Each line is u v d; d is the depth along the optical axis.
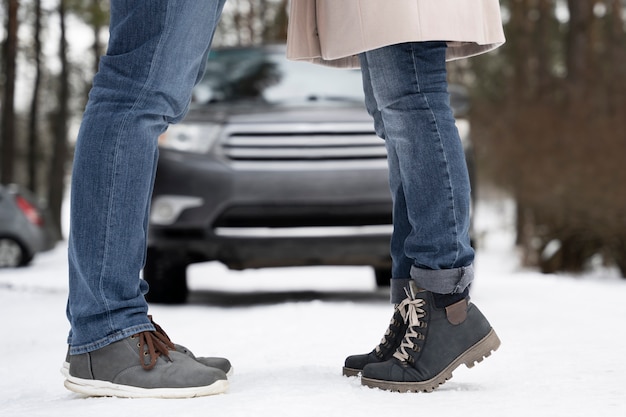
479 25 2.78
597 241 13.25
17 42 23.98
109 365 2.59
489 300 6.80
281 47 8.30
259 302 7.29
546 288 8.03
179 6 2.62
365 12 2.70
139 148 2.64
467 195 2.74
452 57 3.04
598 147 13.57
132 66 2.63
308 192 6.61
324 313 5.56
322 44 2.89
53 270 14.94
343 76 7.94
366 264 6.86
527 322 5.07
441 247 2.71
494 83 23.70
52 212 28.59
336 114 6.79
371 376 2.67
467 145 7.15
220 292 8.77
